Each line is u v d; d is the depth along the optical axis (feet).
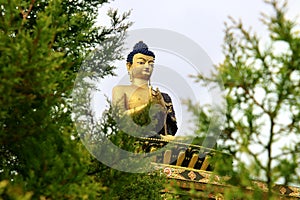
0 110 35.22
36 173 35.94
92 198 36.01
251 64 32.32
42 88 34.94
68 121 41.81
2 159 41.68
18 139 37.35
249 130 31.89
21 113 37.29
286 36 30.96
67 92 41.60
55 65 34.86
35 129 37.29
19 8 40.98
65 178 34.65
